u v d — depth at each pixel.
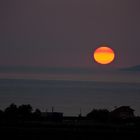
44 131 165.25
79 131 165.38
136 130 168.75
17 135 163.62
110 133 164.88
